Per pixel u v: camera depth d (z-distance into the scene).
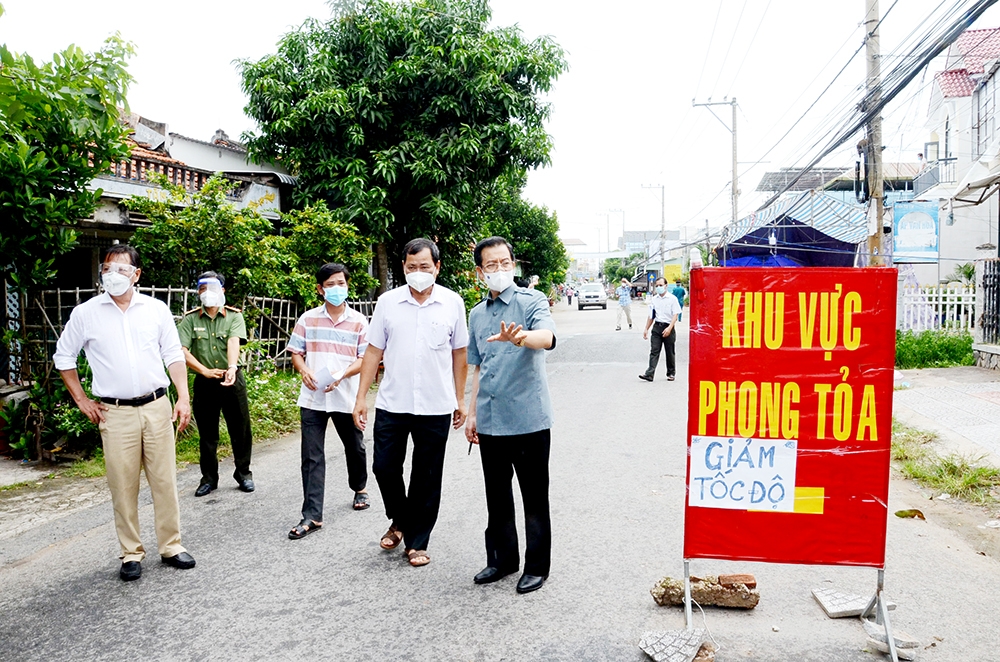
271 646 3.09
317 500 4.60
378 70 12.60
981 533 4.35
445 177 12.22
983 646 2.95
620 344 16.50
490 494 3.69
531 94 13.26
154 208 8.12
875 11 10.27
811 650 2.94
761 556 3.14
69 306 6.64
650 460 6.13
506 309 3.62
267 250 8.70
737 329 3.12
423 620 3.28
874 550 3.06
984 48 19.75
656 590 3.39
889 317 3.03
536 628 3.18
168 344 4.05
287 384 9.12
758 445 3.13
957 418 7.27
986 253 18.73
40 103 4.84
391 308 4.00
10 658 3.06
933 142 23.45
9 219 5.82
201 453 5.44
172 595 3.64
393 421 3.98
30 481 5.95
